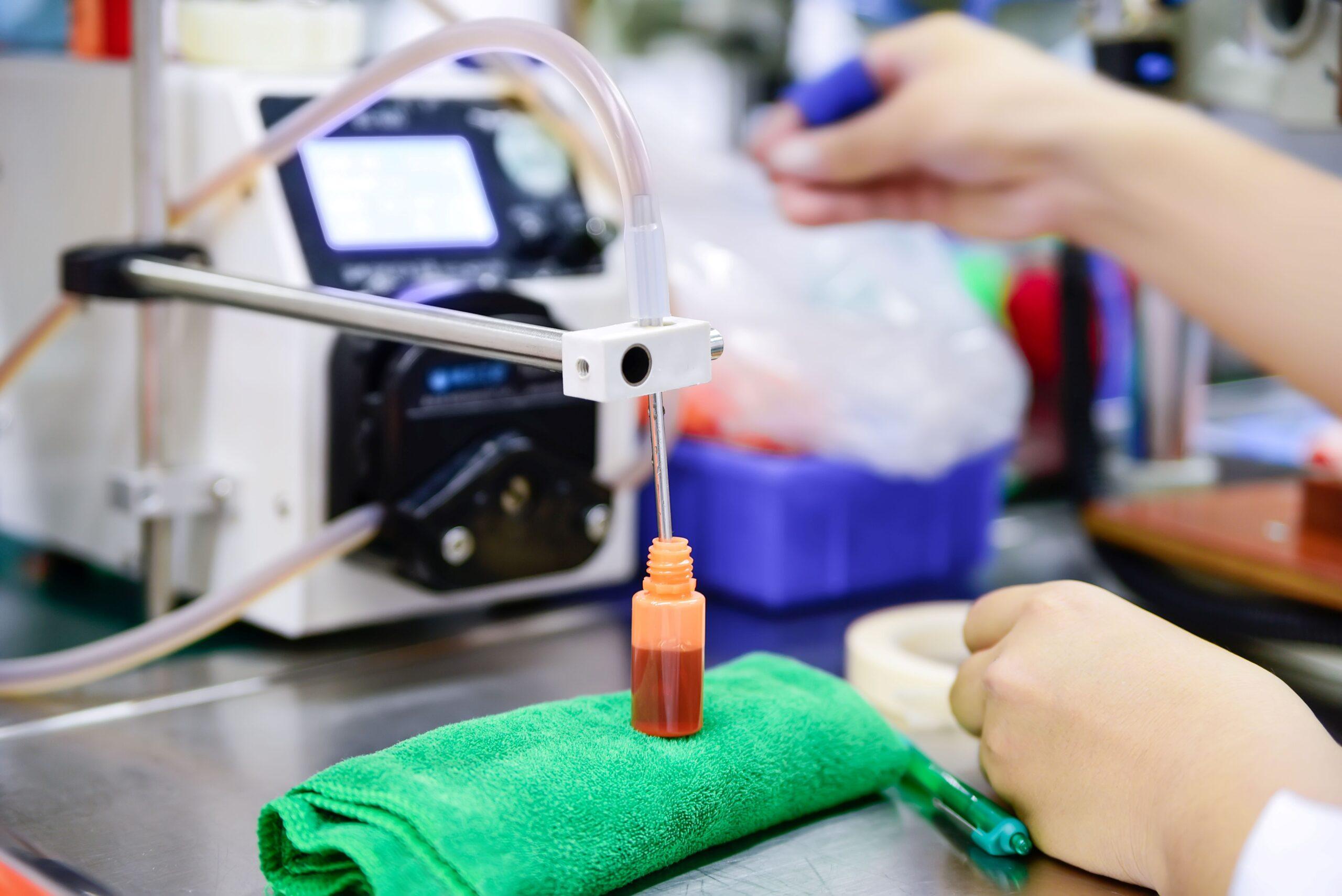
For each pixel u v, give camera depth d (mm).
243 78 900
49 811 695
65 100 984
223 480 911
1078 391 1201
